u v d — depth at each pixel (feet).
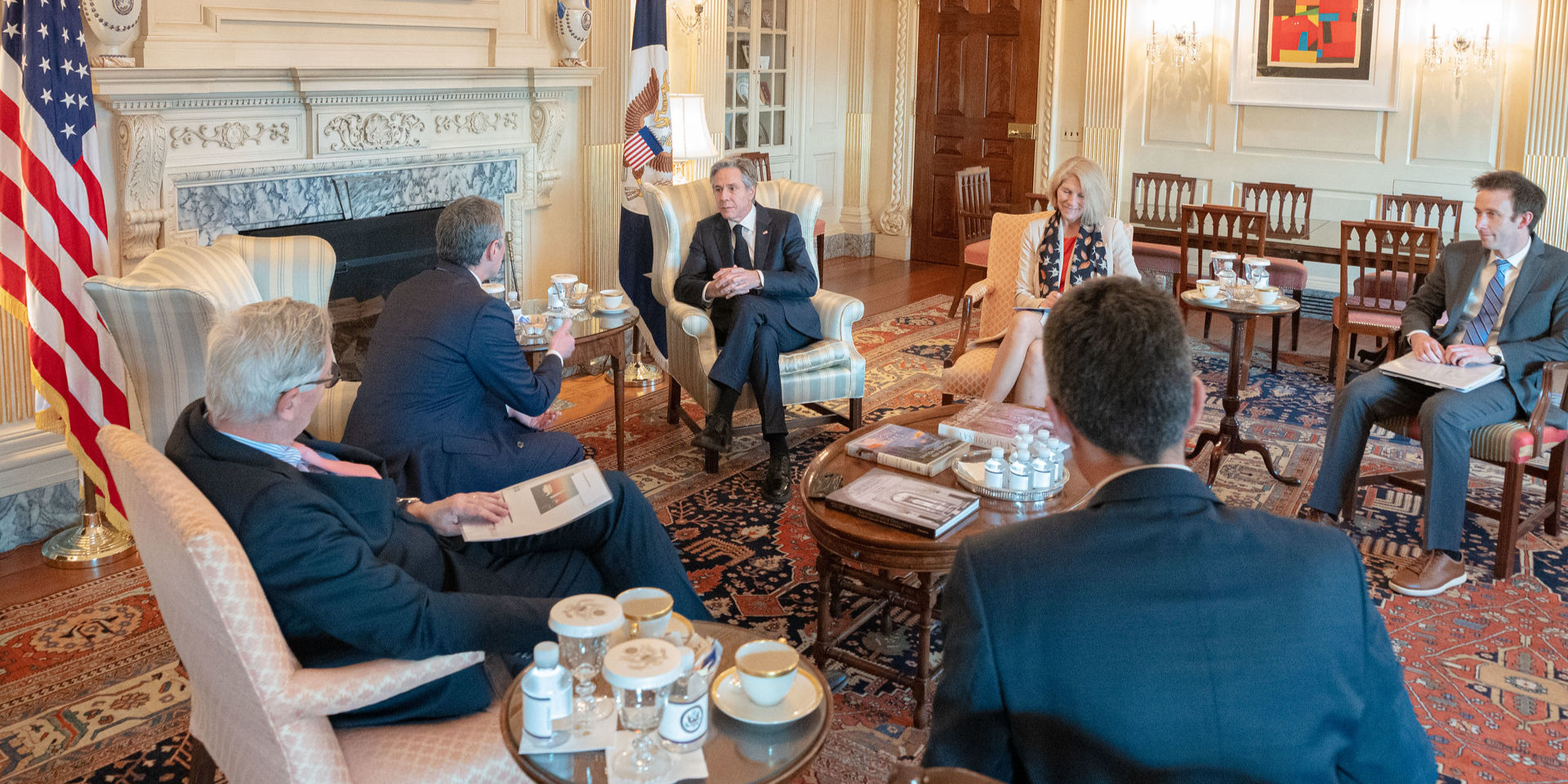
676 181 23.17
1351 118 23.29
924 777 3.88
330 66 14.46
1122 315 4.16
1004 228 15.42
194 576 5.38
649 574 8.28
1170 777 3.89
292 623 6.09
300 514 5.87
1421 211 22.80
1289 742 3.88
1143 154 25.80
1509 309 11.94
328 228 15.19
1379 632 4.13
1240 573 3.94
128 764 8.25
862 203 30.27
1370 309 17.53
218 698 6.00
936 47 28.43
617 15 18.54
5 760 8.27
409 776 5.87
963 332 15.28
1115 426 4.14
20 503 12.01
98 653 9.86
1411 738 4.15
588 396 17.69
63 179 11.13
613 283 19.74
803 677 5.70
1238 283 15.29
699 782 4.92
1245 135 24.56
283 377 6.22
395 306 10.19
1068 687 3.94
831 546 8.68
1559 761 8.36
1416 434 12.15
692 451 15.14
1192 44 24.62
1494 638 10.23
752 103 26.48
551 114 17.81
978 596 4.06
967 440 10.30
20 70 11.10
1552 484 12.32
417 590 6.01
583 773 4.95
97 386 11.48
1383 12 22.47
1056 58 26.43
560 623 5.08
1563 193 20.98
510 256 17.51
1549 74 20.68
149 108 12.59
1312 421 16.65
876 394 17.84
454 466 9.87
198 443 6.18
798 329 14.06
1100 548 4.01
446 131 16.39
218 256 11.13
